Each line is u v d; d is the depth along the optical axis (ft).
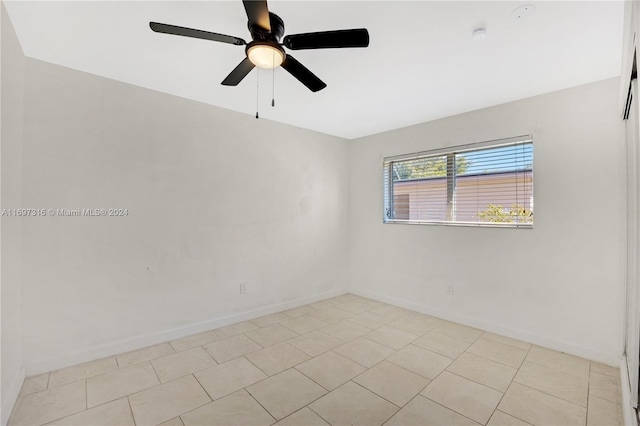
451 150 11.41
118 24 6.09
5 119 6.05
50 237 7.64
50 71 7.65
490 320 10.30
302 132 13.26
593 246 8.35
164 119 9.47
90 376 7.43
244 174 11.37
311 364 8.11
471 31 6.22
